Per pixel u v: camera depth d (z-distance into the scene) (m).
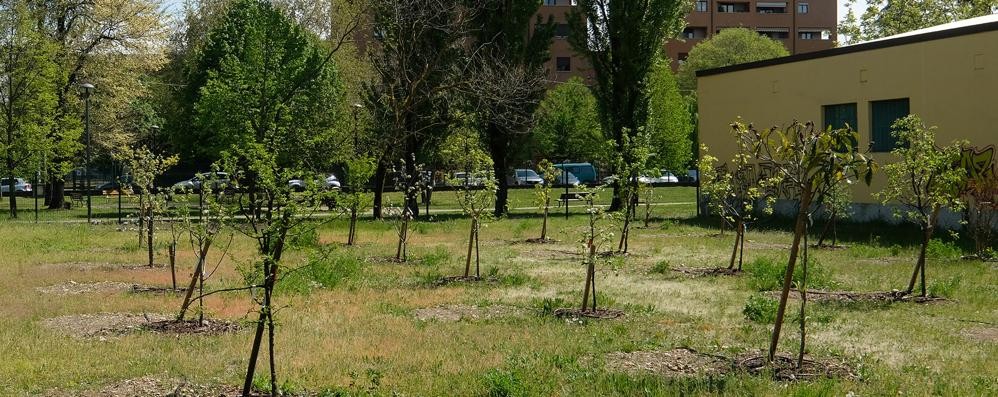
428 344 8.50
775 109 26.98
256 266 6.50
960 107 21.34
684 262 15.95
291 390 6.70
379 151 28.84
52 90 31.08
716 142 29.39
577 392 6.66
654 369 7.48
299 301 11.16
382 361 7.77
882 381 7.06
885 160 23.41
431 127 30.02
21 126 29.25
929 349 8.45
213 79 32.25
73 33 36.03
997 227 19.86
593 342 8.58
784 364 7.56
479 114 29.88
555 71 72.25
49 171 34.97
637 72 32.31
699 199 29.56
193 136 44.09
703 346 8.42
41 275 13.69
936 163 12.00
